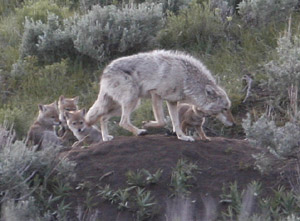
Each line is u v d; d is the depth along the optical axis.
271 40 17.58
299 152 10.78
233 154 11.22
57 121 15.44
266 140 10.62
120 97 12.01
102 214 9.95
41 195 10.11
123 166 10.77
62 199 10.25
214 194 10.19
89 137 14.87
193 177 10.47
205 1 19.95
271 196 10.15
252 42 17.73
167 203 9.97
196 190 10.29
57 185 10.49
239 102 15.21
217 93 11.61
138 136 11.87
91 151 11.29
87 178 10.64
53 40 17.73
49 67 17.25
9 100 16.80
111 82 12.09
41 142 14.89
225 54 17.39
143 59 11.87
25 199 9.85
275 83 14.45
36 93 17.06
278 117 14.62
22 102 16.66
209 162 10.91
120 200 10.07
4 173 9.82
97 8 18.16
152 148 11.19
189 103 11.79
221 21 18.61
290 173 10.64
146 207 9.88
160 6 18.78
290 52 14.43
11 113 15.31
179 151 11.04
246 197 9.60
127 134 14.90
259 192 10.12
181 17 18.81
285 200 9.84
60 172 10.47
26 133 15.38
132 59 11.98
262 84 14.89
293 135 10.46
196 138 12.39
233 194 9.94
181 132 11.68
